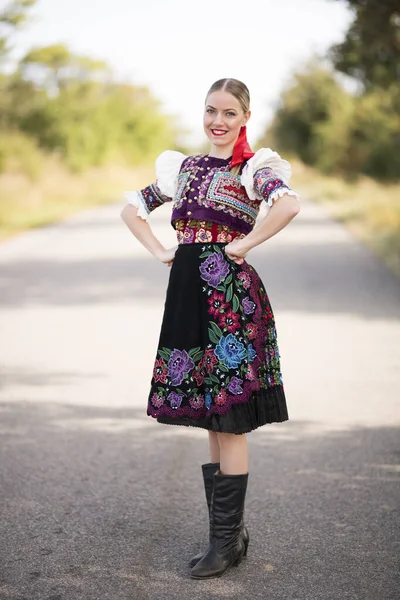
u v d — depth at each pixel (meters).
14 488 4.35
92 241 17.50
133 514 4.03
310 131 56.78
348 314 9.38
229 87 3.44
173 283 3.46
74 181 37.50
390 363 7.17
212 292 3.37
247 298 3.39
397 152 43.25
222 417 3.30
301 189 43.78
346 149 48.41
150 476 4.55
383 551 3.63
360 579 3.37
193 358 3.38
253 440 5.22
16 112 42.25
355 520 3.97
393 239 16.70
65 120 44.88
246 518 4.00
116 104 59.47
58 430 5.37
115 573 3.41
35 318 9.18
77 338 8.13
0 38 24.41
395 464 4.76
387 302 10.14
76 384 6.49
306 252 15.18
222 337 3.33
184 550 3.64
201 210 3.42
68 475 4.55
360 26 16.91
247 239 3.31
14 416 5.67
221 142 3.46
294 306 9.90
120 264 13.60
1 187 28.81
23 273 12.67
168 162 3.64
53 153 42.03
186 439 5.23
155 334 8.30
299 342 8.00
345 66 20.00
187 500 4.21
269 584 3.33
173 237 18.20
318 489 4.37
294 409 5.86
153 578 3.37
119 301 10.19
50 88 47.94
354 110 47.28
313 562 3.53
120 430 5.39
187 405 3.39
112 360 7.25
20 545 3.66
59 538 3.74
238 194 3.43
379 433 5.33
